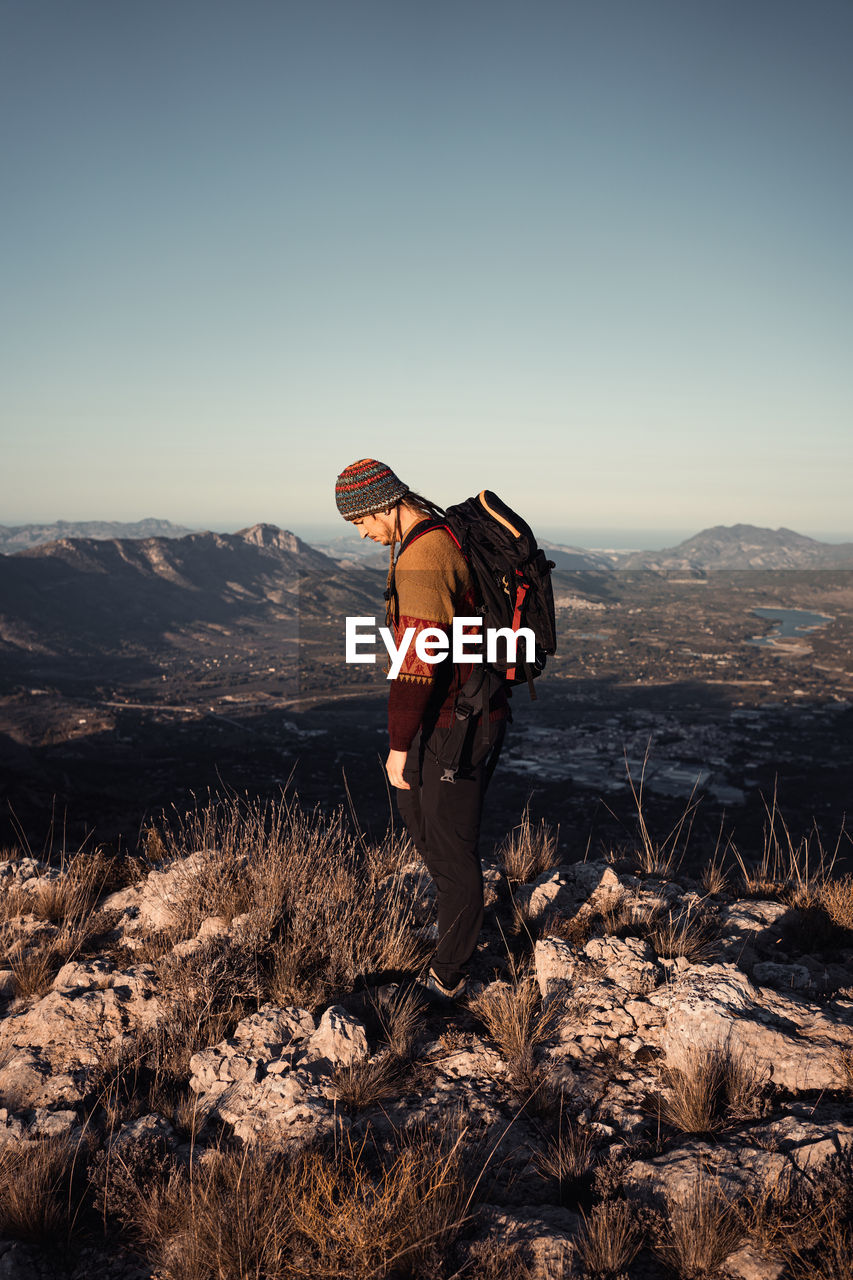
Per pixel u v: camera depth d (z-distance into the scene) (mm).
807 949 3146
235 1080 2318
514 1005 2525
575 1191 1797
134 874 4297
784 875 3953
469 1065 2367
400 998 2725
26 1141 2109
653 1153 1906
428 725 2416
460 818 2533
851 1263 1404
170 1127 2145
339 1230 1640
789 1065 2121
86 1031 2674
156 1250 1738
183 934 3412
